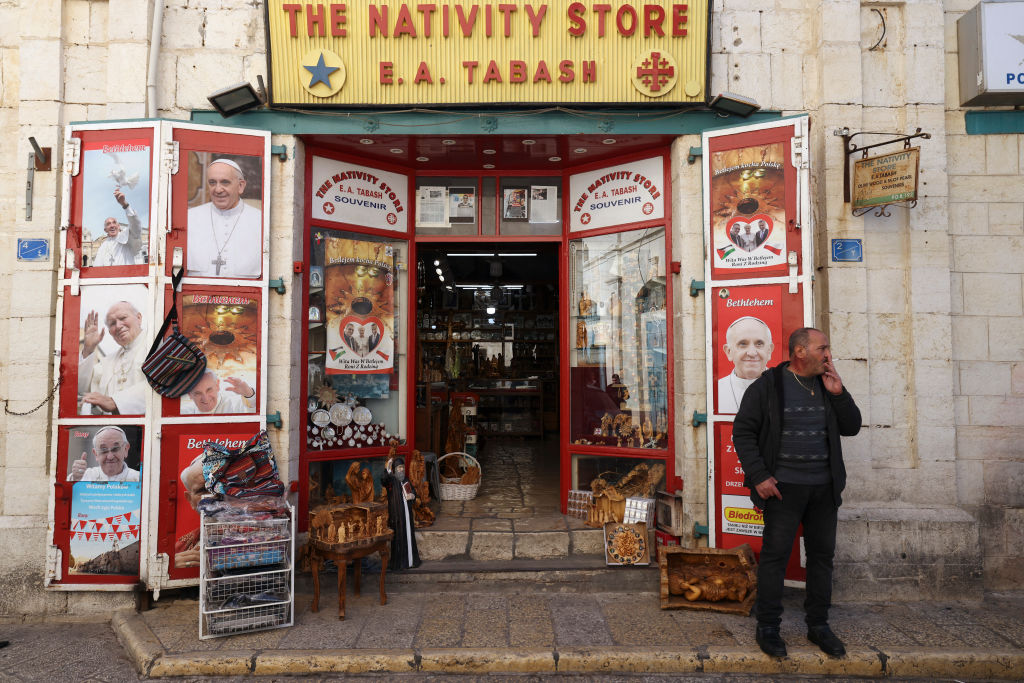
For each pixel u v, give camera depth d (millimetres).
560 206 5695
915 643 3748
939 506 4652
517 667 3564
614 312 5426
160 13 4719
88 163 4434
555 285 11102
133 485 4316
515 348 11109
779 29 4953
